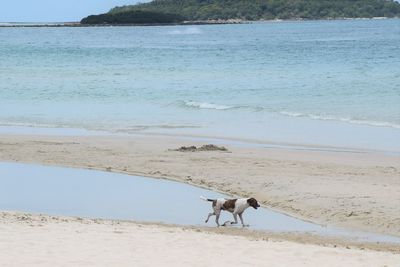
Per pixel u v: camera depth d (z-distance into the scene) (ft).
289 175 60.54
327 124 95.35
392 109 107.04
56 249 35.86
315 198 52.29
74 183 60.95
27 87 153.89
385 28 637.71
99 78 174.40
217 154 72.54
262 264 33.76
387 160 69.15
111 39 476.54
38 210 51.29
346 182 57.11
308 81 155.02
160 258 34.60
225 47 336.08
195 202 53.52
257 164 66.39
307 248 37.99
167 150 75.87
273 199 53.52
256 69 195.72
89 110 115.44
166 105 119.14
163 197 55.26
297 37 459.32
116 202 53.67
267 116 104.27
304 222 47.73
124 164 68.49
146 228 43.37
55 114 111.55
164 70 197.88
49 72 196.03
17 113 113.39
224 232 44.70
